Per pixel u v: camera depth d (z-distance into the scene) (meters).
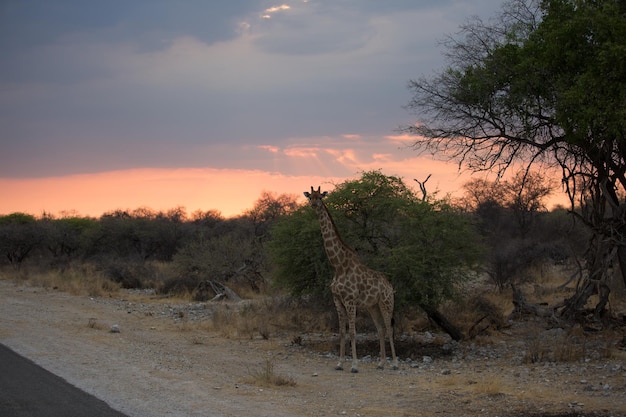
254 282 25.80
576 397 8.84
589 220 16.02
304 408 8.15
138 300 23.31
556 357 12.02
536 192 36.56
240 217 56.31
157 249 45.50
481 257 14.34
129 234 44.28
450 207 13.92
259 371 10.78
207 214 61.69
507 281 22.41
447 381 10.05
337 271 11.80
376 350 13.68
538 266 26.23
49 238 42.19
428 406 8.41
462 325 15.46
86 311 19.36
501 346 13.97
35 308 19.28
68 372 9.72
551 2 13.06
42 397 7.99
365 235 14.10
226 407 7.99
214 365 11.29
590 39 12.38
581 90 11.68
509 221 39.78
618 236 14.66
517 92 13.16
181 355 12.27
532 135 14.21
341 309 11.78
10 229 41.56
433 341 14.47
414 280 13.14
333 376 10.70
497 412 8.05
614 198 14.98
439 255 13.15
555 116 12.52
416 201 13.97
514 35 13.77
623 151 13.69
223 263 25.78
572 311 15.59
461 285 14.27
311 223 13.66
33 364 10.24
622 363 11.41
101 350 12.12
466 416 7.88
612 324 15.05
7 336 13.27
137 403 7.94
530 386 9.66
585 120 11.62
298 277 14.34
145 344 13.48
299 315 17.27
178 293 25.00
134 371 10.12
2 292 24.41
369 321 16.22
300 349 13.76
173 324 17.33
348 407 8.30
